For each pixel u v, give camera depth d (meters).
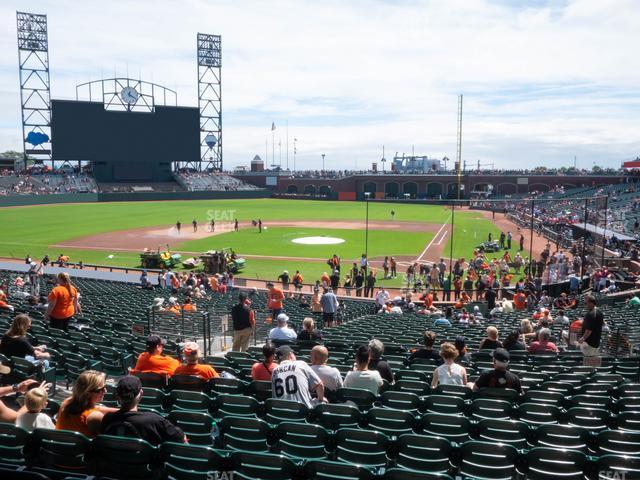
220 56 125.00
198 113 111.69
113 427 5.99
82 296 25.56
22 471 5.27
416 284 35.59
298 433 6.95
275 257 47.31
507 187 111.88
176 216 79.94
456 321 22.77
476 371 11.55
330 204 109.31
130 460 5.85
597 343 12.94
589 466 6.16
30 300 18.48
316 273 40.59
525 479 6.70
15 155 194.50
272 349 9.51
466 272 40.66
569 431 7.07
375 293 35.09
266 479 5.83
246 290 32.78
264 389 9.02
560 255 36.25
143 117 107.25
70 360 11.38
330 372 8.84
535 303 29.42
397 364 12.29
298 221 75.94
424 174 122.00
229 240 56.78
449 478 5.27
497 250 50.78
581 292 31.80
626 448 6.90
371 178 125.12
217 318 20.80
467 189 115.50
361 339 15.91
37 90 109.19
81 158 103.31
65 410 6.40
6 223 69.81
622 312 22.47
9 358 9.91
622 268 37.56
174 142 110.31
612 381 10.80
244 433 7.19
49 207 92.88
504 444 6.29
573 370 12.10
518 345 13.31
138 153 107.50
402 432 7.69
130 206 96.94
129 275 34.69
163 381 9.27
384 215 85.12
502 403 8.27
